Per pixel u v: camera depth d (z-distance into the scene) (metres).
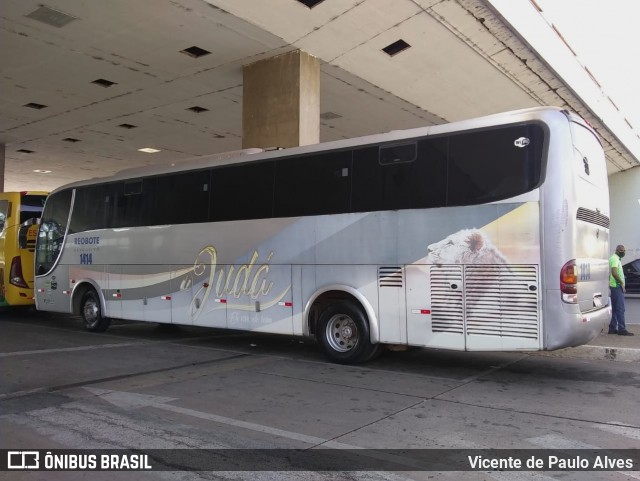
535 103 17.66
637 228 32.44
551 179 6.81
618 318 11.05
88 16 10.93
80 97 15.95
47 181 32.25
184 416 5.74
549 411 5.92
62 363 8.61
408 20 11.68
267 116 13.08
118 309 11.61
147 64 13.45
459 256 7.32
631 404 6.20
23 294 14.55
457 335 7.29
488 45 13.29
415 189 7.77
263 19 11.14
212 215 10.07
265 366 8.42
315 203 8.73
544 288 6.74
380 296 7.95
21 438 5.08
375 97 16.05
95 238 12.18
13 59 13.09
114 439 5.04
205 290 10.05
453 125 7.57
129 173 11.71
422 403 6.25
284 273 8.98
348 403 6.26
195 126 19.22
